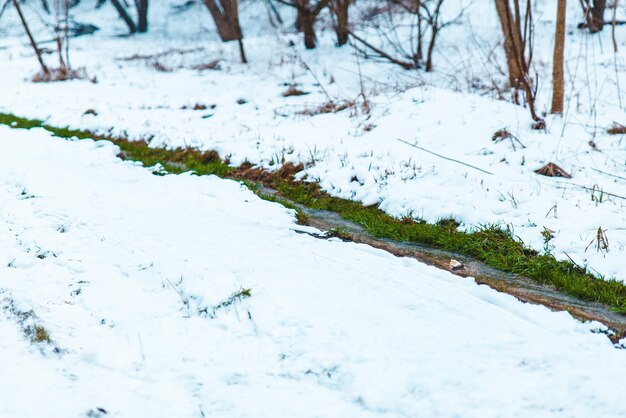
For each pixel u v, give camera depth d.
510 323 3.84
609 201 6.00
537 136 8.03
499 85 11.91
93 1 33.66
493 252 5.15
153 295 4.27
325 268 4.69
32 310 3.86
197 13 30.31
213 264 4.68
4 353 3.41
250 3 27.39
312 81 14.25
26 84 15.91
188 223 5.64
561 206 5.83
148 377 3.38
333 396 3.23
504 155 7.37
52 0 31.47
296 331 3.79
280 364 3.51
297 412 3.10
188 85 14.94
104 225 5.47
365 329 3.75
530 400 3.07
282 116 10.84
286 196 7.08
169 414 3.07
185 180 7.25
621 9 15.80
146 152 8.96
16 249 4.80
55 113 11.48
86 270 4.54
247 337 3.79
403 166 7.33
